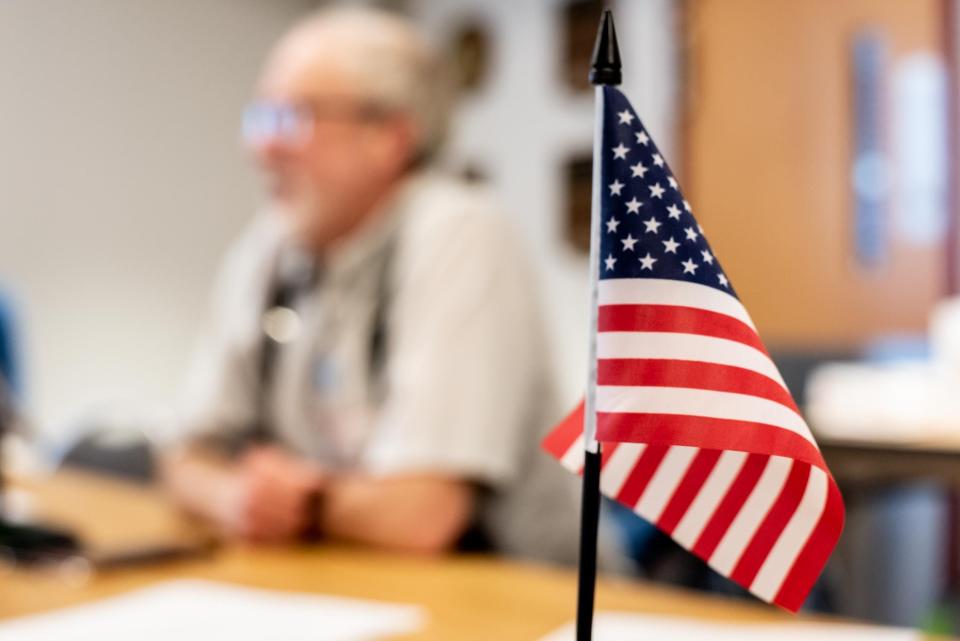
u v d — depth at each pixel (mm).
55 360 3105
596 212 334
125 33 3312
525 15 3164
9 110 3004
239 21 3674
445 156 1307
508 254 1151
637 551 1262
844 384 1576
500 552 1128
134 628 630
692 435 313
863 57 2486
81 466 1785
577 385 2996
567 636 604
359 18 1244
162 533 1008
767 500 362
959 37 2312
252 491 967
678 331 324
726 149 2736
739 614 644
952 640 590
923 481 1571
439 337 1065
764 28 2660
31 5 3057
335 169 1155
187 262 3508
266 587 756
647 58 2861
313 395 1190
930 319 2357
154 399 3391
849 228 2527
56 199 3121
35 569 818
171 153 3455
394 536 953
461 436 1026
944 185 2346
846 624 618
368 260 1166
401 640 601
